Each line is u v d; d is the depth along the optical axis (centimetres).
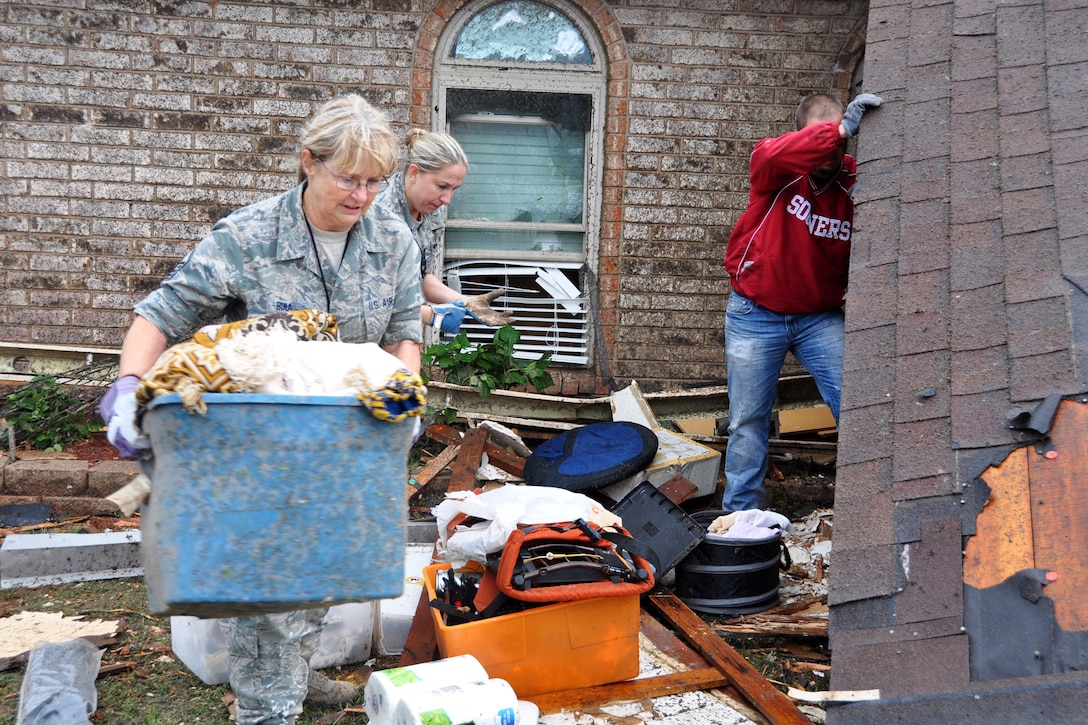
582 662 322
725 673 333
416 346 284
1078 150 349
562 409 612
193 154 628
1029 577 241
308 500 200
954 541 258
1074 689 210
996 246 332
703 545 404
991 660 230
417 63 627
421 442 575
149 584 208
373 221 267
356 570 204
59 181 625
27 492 500
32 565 410
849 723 235
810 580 445
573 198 657
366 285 263
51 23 611
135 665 339
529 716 283
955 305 322
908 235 355
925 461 282
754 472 481
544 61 640
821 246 454
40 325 634
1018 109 381
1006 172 357
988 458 272
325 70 626
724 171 643
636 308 651
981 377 295
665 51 634
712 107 638
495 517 333
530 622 312
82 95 619
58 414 558
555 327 656
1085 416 267
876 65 438
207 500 195
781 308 463
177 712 310
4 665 328
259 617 255
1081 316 292
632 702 317
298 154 247
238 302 261
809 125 452
